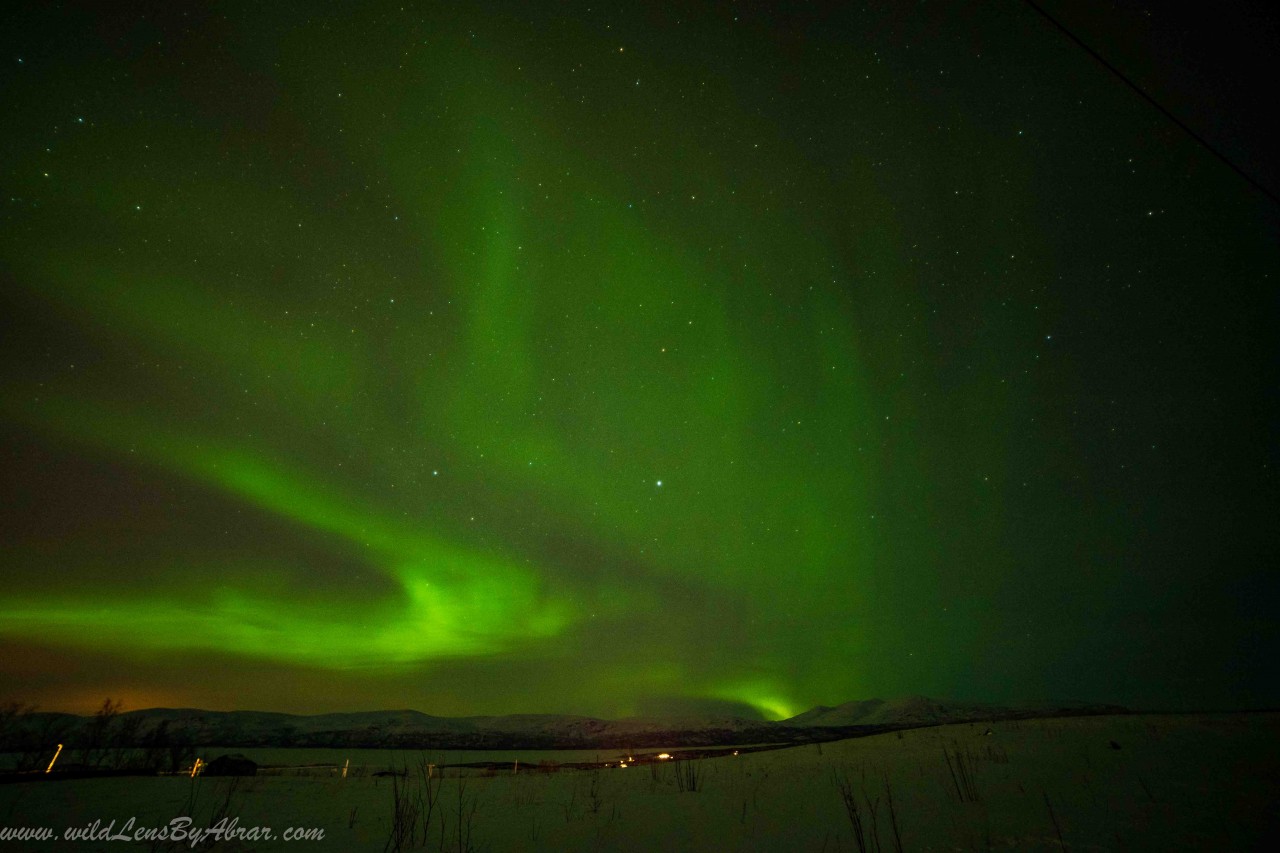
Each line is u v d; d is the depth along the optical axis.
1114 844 4.87
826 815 6.66
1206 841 4.78
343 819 7.40
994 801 6.58
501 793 9.59
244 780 11.08
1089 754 8.68
